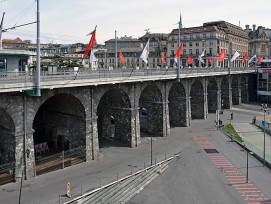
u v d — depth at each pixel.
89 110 42.47
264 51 151.88
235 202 32.56
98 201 31.45
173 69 57.56
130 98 49.50
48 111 48.72
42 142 49.81
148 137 57.47
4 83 30.59
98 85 43.09
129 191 34.44
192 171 41.00
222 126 66.69
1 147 37.41
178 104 67.38
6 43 118.75
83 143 42.84
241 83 100.94
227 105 90.25
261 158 45.06
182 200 32.97
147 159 44.25
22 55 39.25
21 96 34.50
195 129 64.50
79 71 38.81
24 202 30.02
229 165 43.38
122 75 45.03
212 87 83.19
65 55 113.81
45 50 139.38
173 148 50.56
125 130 51.25
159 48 126.19
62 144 47.06
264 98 102.06
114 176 37.19
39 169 37.44
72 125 44.59
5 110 33.25
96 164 41.66
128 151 48.16
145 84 52.41
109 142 52.84
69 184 31.42
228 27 131.00
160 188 35.81
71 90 39.66
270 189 35.72
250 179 38.53
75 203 30.38
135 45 134.50
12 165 35.28
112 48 135.75
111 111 53.19
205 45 119.62
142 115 68.75
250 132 63.56
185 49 124.06
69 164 40.81
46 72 35.69
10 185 34.06
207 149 50.66
